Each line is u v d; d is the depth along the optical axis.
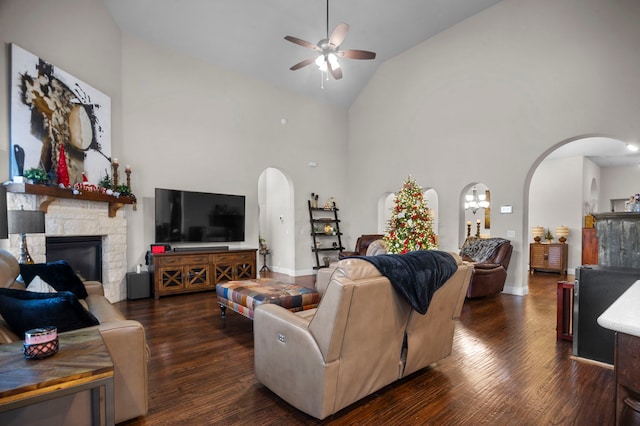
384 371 2.04
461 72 5.72
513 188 5.13
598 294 2.65
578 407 2.00
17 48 3.19
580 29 4.48
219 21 5.02
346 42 6.02
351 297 1.67
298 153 6.88
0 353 1.30
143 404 1.80
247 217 6.07
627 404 1.02
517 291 5.14
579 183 7.58
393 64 6.82
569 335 3.11
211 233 5.46
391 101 6.88
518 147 5.06
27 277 2.46
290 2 4.90
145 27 4.79
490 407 2.01
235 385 2.27
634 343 1.01
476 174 5.54
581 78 4.47
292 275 6.80
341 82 7.07
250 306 3.11
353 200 7.69
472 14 5.53
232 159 5.88
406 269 1.93
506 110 5.18
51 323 1.56
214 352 2.82
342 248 7.30
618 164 8.53
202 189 5.50
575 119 4.52
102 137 4.31
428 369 2.53
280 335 1.97
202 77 5.53
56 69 3.64
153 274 4.63
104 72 4.39
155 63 5.04
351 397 1.88
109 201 4.19
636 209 2.75
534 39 4.90
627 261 2.66
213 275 5.14
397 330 2.07
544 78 4.80
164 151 5.11
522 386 2.27
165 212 4.96
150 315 3.89
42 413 1.40
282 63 6.07
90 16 4.16
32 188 3.13
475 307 4.41
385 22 5.59
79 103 3.95
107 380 1.20
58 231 3.63
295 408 1.98
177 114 5.25
